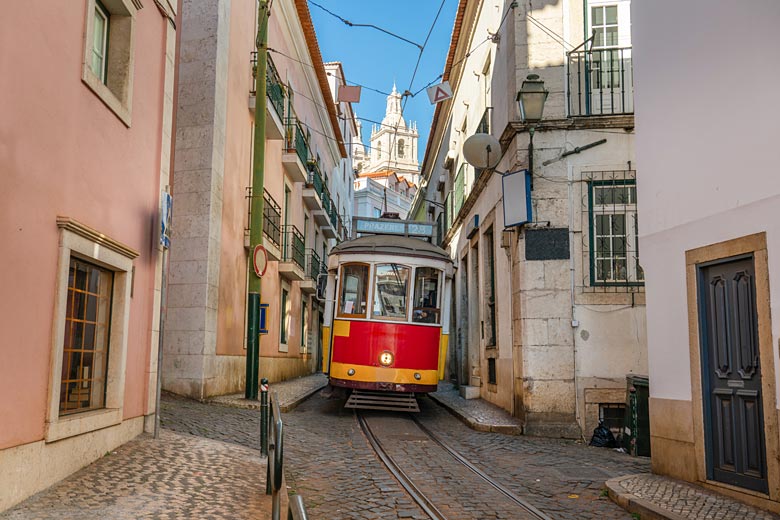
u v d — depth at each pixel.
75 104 6.23
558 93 11.59
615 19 11.84
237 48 14.80
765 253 5.86
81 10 6.33
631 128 11.30
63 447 5.96
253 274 12.86
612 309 11.09
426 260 13.20
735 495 6.09
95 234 6.39
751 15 6.05
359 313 12.80
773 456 5.62
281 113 17.73
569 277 11.20
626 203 11.27
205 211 12.81
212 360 12.97
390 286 12.92
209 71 13.18
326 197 28.31
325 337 13.50
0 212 4.98
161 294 8.46
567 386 10.98
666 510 5.63
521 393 11.45
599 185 11.34
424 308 12.98
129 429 7.70
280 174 19.75
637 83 8.09
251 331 12.86
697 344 6.76
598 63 11.72
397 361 12.55
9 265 5.10
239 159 15.04
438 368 13.02
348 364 12.62
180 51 13.29
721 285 6.55
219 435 9.06
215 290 13.14
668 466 7.20
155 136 8.47
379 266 12.98
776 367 5.65
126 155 7.51
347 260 13.22
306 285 23.25
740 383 6.21
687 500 6.01
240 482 6.51
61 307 5.85
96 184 6.71
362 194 59.53
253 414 11.32
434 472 7.70
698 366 6.72
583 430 10.86
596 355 11.02
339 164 37.53
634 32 8.20
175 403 11.52
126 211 7.53
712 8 6.62
